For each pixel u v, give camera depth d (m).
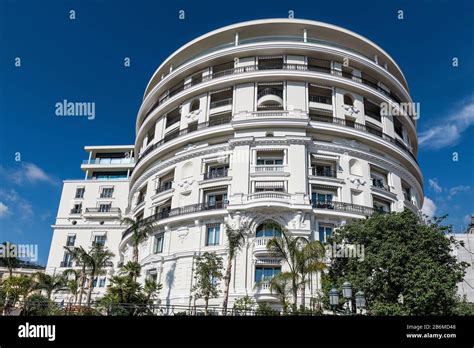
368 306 23.73
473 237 45.31
